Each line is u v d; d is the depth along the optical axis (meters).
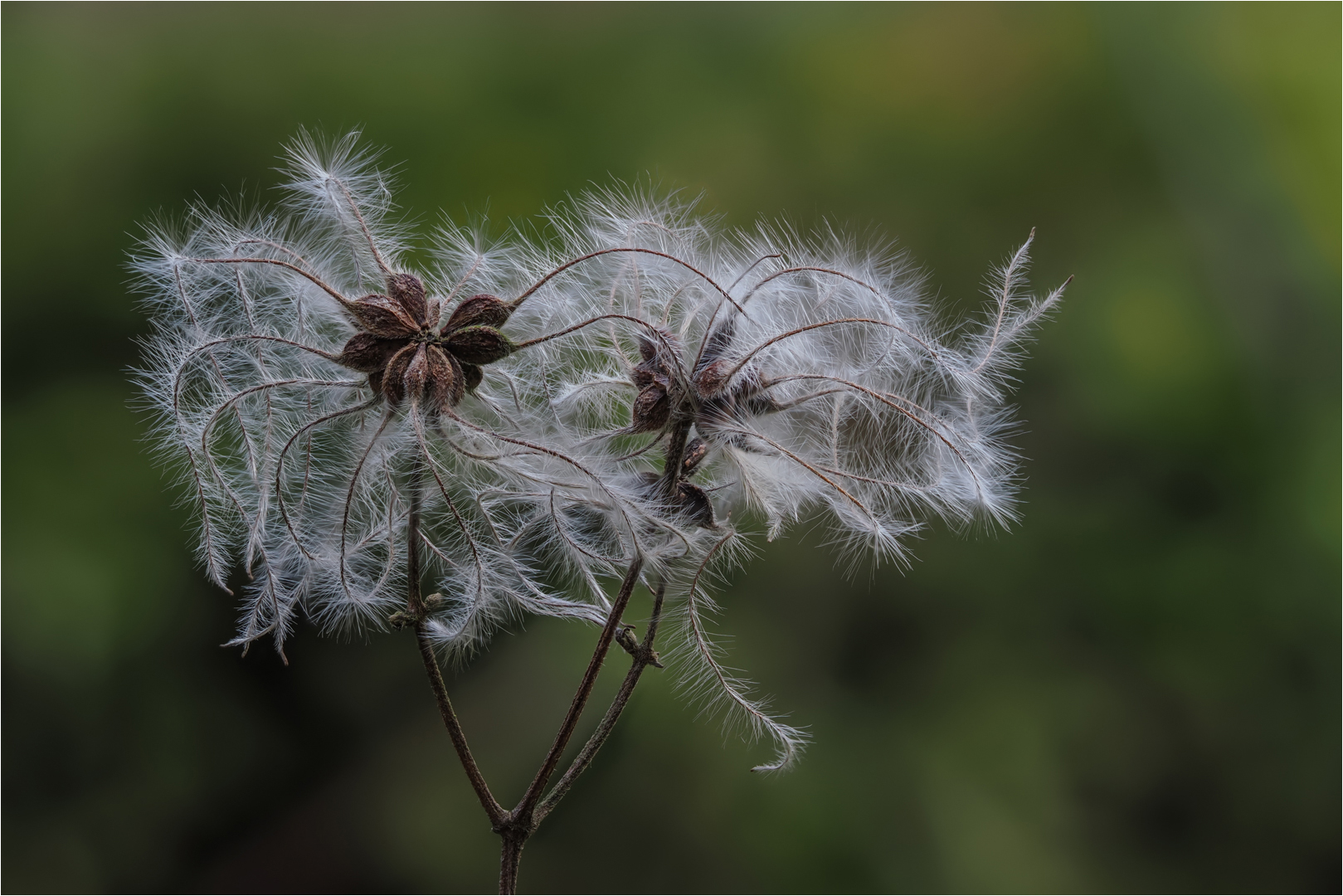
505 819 0.23
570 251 0.23
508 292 0.23
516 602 0.23
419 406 0.22
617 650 0.39
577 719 0.23
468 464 0.23
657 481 0.23
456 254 0.23
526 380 0.23
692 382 0.23
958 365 0.23
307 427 0.23
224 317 0.23
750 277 0.23
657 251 0.23
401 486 0.23
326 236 0.23
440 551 0.23
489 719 0.43
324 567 0.23
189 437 0.23
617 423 0.24
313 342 0.23
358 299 0.23
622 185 0.24
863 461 0.23
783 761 0.24
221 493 0.23
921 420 0.23
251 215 0.23
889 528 0.23
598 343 0.23
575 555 0.23
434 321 0.23
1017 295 0.23
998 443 0.23
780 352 0.23
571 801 0.42
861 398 0.23
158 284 0.23
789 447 0.23
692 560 0.23
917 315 0.23
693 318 0.23
